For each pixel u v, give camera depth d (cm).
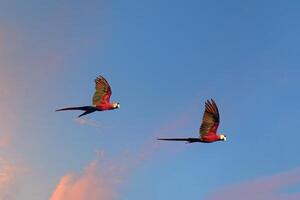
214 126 868
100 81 879
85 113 853
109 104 834
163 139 878
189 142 859
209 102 908
